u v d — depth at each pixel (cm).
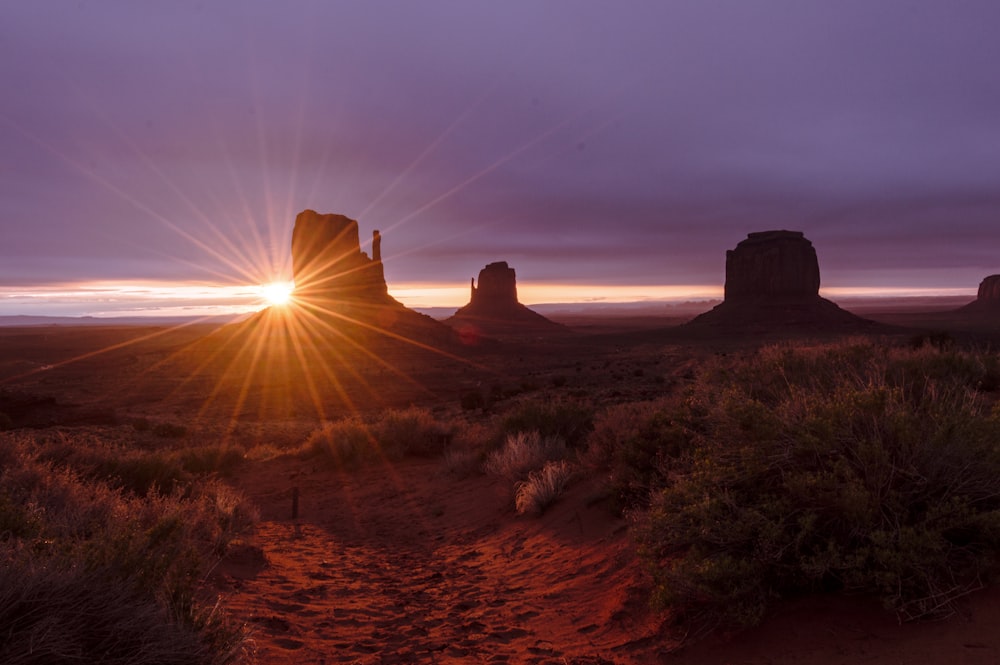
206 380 10981
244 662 467
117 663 336
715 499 528
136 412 6500
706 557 525
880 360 873
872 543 478
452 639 593
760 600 483
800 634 457
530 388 6688
